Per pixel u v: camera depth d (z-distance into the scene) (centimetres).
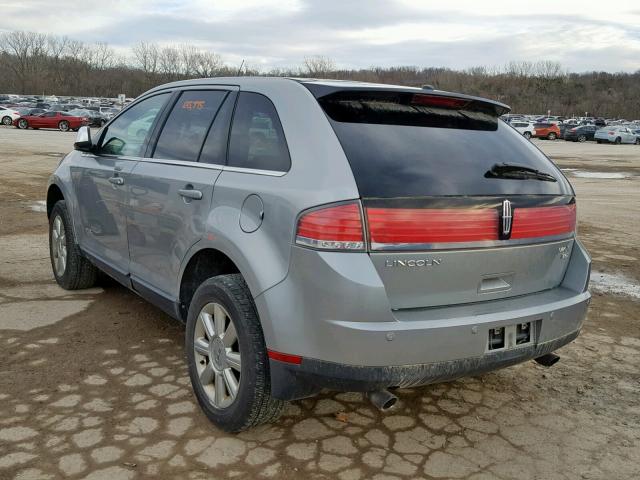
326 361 264
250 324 288
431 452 304
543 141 4966
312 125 289
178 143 378
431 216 270
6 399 338
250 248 286
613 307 561
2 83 10825
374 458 296
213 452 294
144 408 334
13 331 435
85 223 479
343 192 261
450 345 269
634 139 4712
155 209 371
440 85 12738
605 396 375
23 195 1108
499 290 299
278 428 320
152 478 272
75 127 3844
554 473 291
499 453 306
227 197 311
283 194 279
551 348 310
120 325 454
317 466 287
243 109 336
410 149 288
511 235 294
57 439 299
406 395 364
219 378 311
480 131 326
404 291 270
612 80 14388
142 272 397
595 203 1317
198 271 355
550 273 324
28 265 614
